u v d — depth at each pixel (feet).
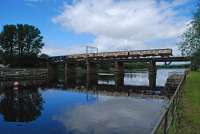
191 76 140.46
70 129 55.67
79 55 262.06
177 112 44.75
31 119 66.74
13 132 54.90
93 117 67.10
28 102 97.71
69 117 67.97
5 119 67.62
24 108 84.17
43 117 69.15
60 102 96.43
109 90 142.61
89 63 251.39
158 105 84.07
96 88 156.15
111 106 84.07
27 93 128.47
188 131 37.35
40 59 343.67
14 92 132.67
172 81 147.43
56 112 75.87
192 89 83.76
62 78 249.96
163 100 96.99
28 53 361.71
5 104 93.09
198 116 46.37
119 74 223.10
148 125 57.21
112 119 64.03
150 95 114.93
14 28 363.76
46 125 60.23
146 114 69.31
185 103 58.70
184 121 43.09
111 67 384.68
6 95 120.37
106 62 241.55
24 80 216.95
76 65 319.06
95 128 55.83
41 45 375.66
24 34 363.97
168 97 107.14
